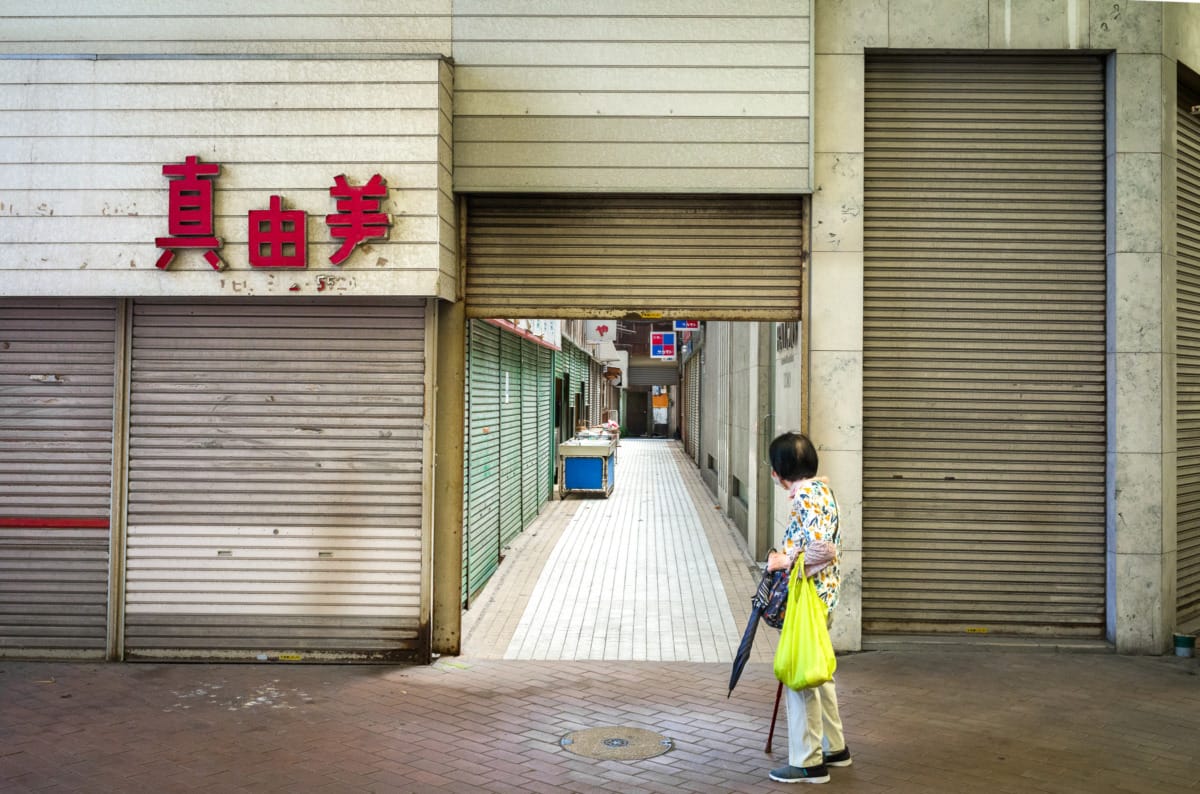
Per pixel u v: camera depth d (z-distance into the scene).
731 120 6.83
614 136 6.83
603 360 33.34
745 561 10.95
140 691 6.00
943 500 7.16
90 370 6.82
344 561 6.74
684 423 36.28
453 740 5.10
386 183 6.33
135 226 6.40
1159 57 7.05
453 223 6.85
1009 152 7.20
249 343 6.80
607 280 7.03
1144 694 5.97
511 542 12.20
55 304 6.82
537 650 7.11
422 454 6.75
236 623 6.72
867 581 7.15
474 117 6.83
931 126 7.18
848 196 6.97
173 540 6.75
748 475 11.86
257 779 4.51
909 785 4.50
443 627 6.92
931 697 5.89
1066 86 7.20
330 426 6.78
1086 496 7.15
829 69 7.00
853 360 6.98
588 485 17.69
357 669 6.58
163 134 6.41
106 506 6.79
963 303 7.17
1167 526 7.05
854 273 6.97
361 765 4.71
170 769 4.63
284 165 6.37
